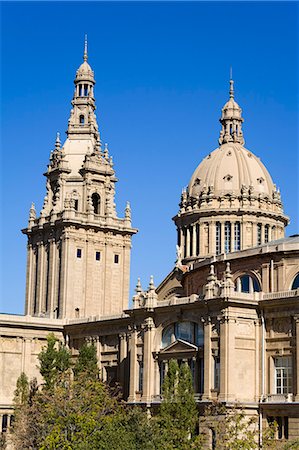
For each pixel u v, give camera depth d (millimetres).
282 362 102250
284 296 103312
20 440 107562
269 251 111125
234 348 102750
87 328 134625
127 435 83875
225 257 119250
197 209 163625
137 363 115938
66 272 145875
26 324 136625
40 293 150750
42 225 152250
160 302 114688
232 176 166000
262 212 161625
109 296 150250
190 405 94750
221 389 101750
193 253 162875
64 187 154000
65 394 103062
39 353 130625
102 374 129125
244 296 104750
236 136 177250
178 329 111750
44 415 102312
